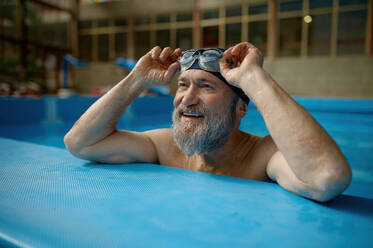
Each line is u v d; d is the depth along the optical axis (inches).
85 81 620.4
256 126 214.4
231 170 51.5
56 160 53.9
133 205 31.1
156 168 49.0
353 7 451.5
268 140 50.4
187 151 47.9
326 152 32.4
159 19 581.9
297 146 33.6
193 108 46.6
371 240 24.4
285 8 493.0
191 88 46.6
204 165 53.9
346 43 463.8
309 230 26.1
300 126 34.3
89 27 633.0
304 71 470.3
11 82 316.2
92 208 30.0
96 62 635.5
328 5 466.3
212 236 24.4
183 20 565.0
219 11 534.9
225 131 47.4
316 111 304.5
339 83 450.6
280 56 508.1
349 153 124.1
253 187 38.8
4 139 74.4
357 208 32.0
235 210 30.4
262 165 48.8
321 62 458.9
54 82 565.3
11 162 51.8
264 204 32.5
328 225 27.3
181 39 573.3
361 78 437.1
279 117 35.8
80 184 38.8
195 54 46.9
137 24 598.9
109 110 49.6
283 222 27.7
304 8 480.7
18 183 38.8
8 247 23.3
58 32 605.3
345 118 247.4
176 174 45.0
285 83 484.1
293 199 34.4
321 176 31.8
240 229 25.9
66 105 225.0
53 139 145.5
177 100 48.7
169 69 48.8
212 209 30.5
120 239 23.5
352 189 78.4
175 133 48.9
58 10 591.2
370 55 444.8
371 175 92.4
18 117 193.0
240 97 49.2
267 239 24.2
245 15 516.7
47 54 556.7
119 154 51.8
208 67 45.4
